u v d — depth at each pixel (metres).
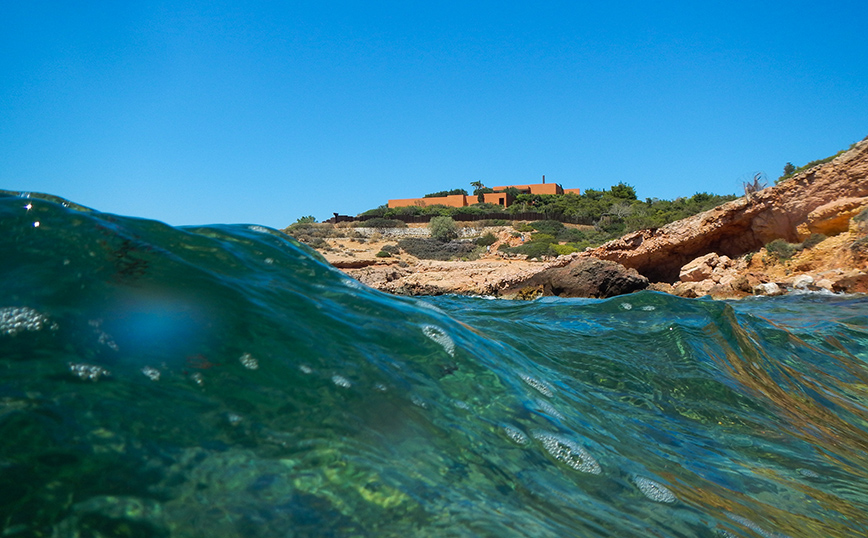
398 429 2.13
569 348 4.50
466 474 1.98
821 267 20.55
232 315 2.43
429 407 2.37
